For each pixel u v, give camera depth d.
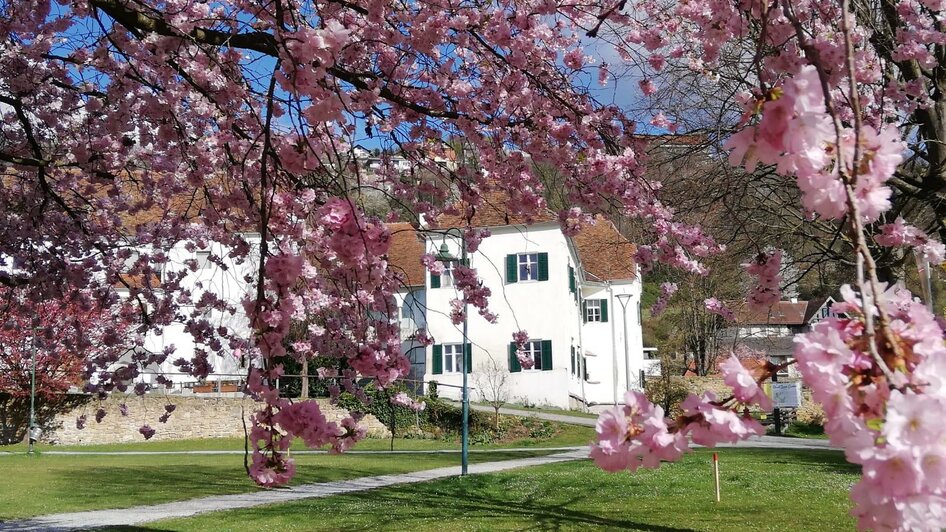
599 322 35.44
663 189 8.34
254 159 5.83
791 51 2.97
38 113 7.19
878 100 6.53
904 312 1.72
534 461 18.64
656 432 2.02
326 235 4.80
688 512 9.63
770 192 9.30
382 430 26.81
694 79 8.98
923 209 9.49
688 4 4.92
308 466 17.86
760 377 1.97
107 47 5.98
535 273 30.38
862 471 1.42
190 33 4.82
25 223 7.60
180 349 27.34
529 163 6.25
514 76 5.86
